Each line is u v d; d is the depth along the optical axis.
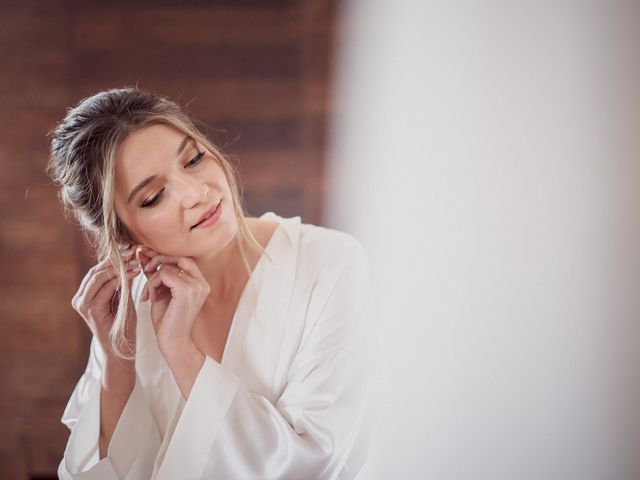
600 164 0.42
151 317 1.00
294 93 2.39
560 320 0.43
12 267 2.35
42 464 2.33
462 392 0.51
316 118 2.38
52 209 2.34
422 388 0.62
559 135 0.45
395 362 0.75
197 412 0.93
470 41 0.55
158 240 0.95
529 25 0.48
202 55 2.38
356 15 2.09
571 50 0.45
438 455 0.56
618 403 0.40
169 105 0.95
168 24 2.36
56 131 0.99
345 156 2.15
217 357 1.04
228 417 0.93
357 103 2.04
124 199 0.94
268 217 1.14
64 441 2.32
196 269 0.96
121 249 1.03
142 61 2.38
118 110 0.93
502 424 0.46
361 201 1.83
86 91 2.37
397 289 0.85
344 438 0.95
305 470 0.93
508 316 0.46
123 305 0.98
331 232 1.09
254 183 2.42
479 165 0.52
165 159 0.92
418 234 0.69
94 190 0.96
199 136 0.97
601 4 0.44
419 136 0.73
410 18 0.85
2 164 2.33
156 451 1.04
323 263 1.03
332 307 1.00
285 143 2.41
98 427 1.03
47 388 2.34
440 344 0.57
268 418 0.95
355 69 2.09
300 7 2.33
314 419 0.94
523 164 0.47
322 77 2.34
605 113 0.43
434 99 0.67
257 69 2.37
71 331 2.36
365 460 1.01
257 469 0.94
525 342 0.45
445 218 0.59
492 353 0.47
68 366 2.35
